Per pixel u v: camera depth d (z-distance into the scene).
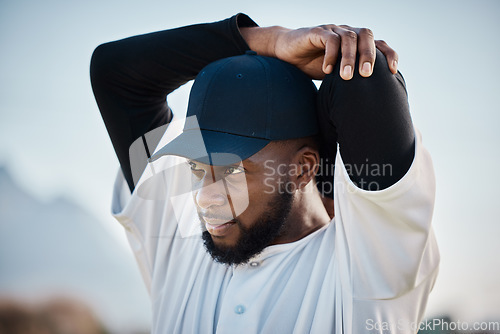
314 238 1.60
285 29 1.63
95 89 1.81
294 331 1.46
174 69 1.75
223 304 1.55
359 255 1.41
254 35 1.68
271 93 1.50
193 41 1.72
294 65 1.61
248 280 1.56
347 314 1.42
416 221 1.36
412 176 1.33
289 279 1.53
